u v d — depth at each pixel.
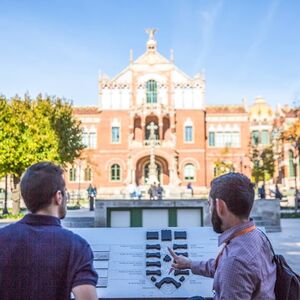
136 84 62.88
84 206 43.94
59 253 2.69
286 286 3.08
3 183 62.34
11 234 2.75
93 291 2.63
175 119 62.78
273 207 21.39
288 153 63.00
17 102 40.28
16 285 2.63
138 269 4.75
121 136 62.56
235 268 2.85
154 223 14.19
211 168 63.94
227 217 3.13
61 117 42.78
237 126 64.62
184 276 4.71
